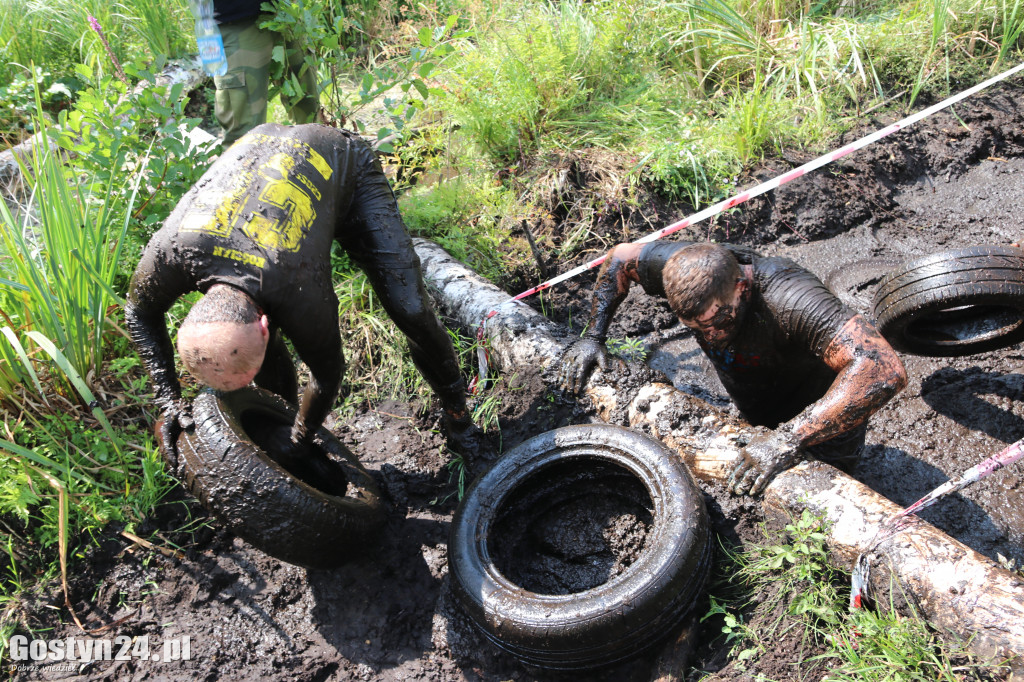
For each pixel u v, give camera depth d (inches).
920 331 180.1
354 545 138.9
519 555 152.1
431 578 151.0
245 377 111.5
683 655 125.6
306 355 128.3
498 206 228.2
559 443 149.3
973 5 281.3
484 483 147.9
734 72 281.6
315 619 145.9
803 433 135.3
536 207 231.0
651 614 120.4
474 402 181.0
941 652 111.3
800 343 140.2
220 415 131.7
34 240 178.4
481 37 273.1
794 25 294.8
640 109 260.7
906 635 112.2
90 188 190.5
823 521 127.3
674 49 288.0
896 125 216.1
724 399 186.1
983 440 167.5
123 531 153.7
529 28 266.4
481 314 190.2
